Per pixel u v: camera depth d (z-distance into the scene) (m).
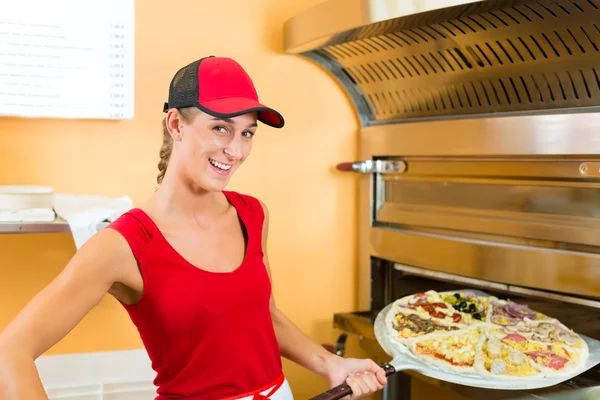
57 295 1.05
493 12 1.48
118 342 2.03
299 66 2.20
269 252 2.22
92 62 1.90
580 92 1.51
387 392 2.16
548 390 1.40
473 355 1.47
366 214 2.24
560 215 1.61
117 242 1.13
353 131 2.29
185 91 1.15
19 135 1.90
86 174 1.97
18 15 1.82
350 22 1.69
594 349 1.50
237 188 2.16
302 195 2.24
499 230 1.76
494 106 1.74
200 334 1.17
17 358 0.98
